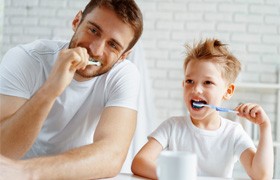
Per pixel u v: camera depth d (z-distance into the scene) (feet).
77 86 3.91
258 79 8.64
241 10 8.76
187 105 4.13
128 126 3.57
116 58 3.62
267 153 3.48
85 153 2.91
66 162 2.73
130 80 3.95
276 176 7.77
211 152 4.06
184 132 4.17
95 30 3.48
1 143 3.14
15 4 9.00
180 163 2.10
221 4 8.79
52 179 2.60
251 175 3.56
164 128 4.18
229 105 8.41
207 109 4.03
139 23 3.61
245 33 8.72
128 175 3.26
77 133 4.10
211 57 4.10
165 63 8.78
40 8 9.00
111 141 3.21
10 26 8.99
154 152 3.87
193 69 4.10
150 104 7.46
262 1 8.75
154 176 3.13
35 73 3.94
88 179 2.89
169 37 8.80
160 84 8.75
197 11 8.80
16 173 2.43
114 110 3.67
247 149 3.83
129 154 6.46
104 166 2.96
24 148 3.19
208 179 3.07
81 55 3.22
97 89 4.00
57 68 3.20
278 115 8.32
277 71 8.63
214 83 4.05
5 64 3.94
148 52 8.82
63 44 4.19
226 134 4.10
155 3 8.86
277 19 8.72
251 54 8.69
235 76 4.44
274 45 8.69
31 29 8.98
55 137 4.07
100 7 3.48
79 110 4.07
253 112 3.62
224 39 8.73
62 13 9.00
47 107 3.19
